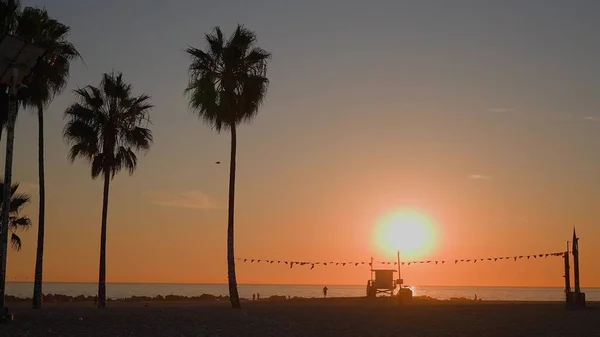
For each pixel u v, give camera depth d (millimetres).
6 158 26828
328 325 28500
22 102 33875
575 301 45250
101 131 43000
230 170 41438
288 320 30703
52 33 37188
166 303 55062
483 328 27781
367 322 30312
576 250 46500
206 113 41000
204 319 30188
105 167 42844
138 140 43406
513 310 41281
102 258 42219
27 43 25922
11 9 31656
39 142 40812
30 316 29516
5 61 26562
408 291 60000
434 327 28125
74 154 42562
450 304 51406
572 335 25125
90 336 22734
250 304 49344
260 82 41094
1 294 26234
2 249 26281
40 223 40406
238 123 41844
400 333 25484
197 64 40969
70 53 37156
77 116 42656
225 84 41156
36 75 33938
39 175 40688
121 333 23906
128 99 43594
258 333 24828
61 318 28922
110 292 175750
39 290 39781
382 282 63875
